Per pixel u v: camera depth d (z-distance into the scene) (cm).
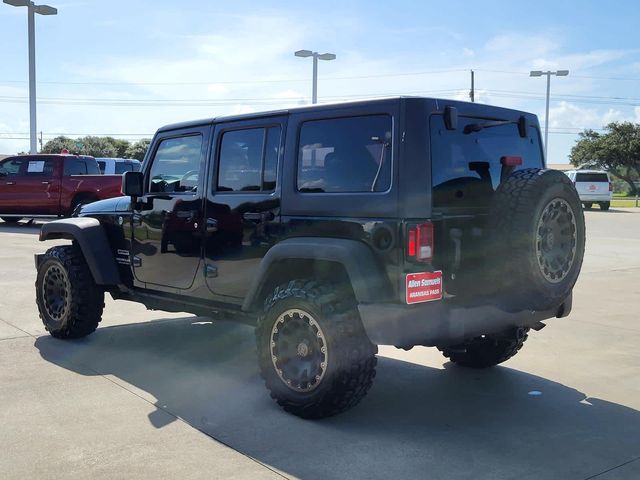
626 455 360
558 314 436
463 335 385
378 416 418
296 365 410
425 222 375
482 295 401
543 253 382
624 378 504
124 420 404
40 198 1750
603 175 3023
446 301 388
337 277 413
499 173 437
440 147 393
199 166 502
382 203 381
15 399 439
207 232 489
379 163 390
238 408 428
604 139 5688
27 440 371
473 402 447
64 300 597
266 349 421
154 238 539
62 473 331
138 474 330
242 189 469
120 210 574
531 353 575
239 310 478
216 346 589
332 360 387
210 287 493
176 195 517
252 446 367
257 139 461
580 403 447
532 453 362
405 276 369
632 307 779
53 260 596
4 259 1145
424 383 491
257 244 451
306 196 421
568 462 350
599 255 1306
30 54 2467
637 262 1200
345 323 388
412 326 370
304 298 394
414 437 383
